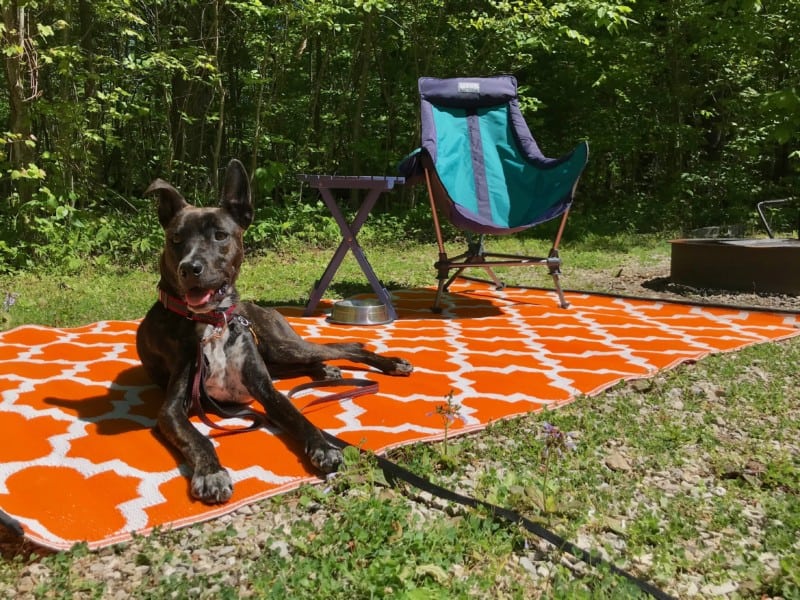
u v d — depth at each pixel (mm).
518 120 6047
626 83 12180
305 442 2463
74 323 4715
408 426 2760
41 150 8898
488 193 5801
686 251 6230
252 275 6703
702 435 2795
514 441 2701
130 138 9992
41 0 6660
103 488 2203
